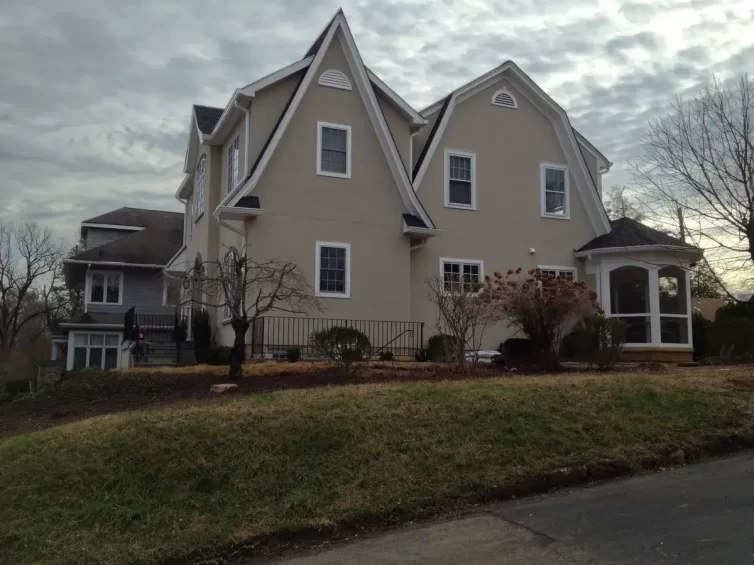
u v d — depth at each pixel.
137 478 7.47
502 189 20.97
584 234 21.86
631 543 5.95
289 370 13.55
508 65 21.19
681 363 17.81
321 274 17.30
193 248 23.48
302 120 17.53
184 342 21.23
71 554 6.31
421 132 21.27
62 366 25.19
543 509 7.03
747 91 15.91
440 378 12.62
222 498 7.16
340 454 7.91
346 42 18.05
